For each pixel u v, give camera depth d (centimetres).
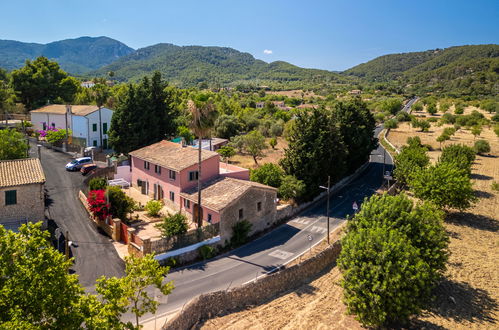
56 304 1308
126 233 3312
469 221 4544
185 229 3262
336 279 3059
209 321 2359
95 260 3008
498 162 7975
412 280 2222
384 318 2202
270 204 4159
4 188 3169
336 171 5344
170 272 2984
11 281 1252
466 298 2798
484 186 6131
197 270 3042
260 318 2431
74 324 1301
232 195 3684
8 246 1317
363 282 2259
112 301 1517
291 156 4934
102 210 3569
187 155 4509
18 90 9288
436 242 2639
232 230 3597
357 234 2533
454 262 3397
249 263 3212
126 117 5828
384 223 2638
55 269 1333
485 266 3325
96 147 6794
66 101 10112
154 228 3662
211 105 3562
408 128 13088
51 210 3991
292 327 2345
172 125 6506
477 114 14312
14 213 3250
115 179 5203
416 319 2531
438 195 4309
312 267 3123
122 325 1620
